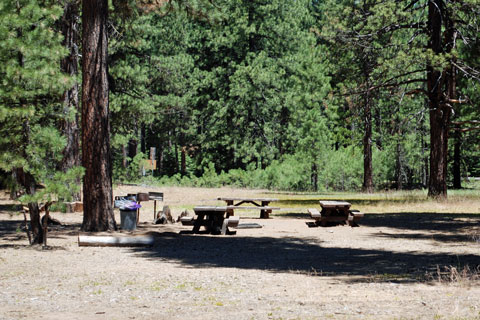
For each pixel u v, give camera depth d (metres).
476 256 11.98
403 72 30.34
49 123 15.10
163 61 44.44
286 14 58.75
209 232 17.53
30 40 14.23
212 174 50.09
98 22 16.78
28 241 15.20
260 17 58.00
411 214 23.58
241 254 13.04
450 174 57.38
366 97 33.22
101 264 11.41
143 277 9.79
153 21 53.22
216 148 61.66
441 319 6.25
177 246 14.43
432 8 30.45
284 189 48.88
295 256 12.66
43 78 14.01
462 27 31.05
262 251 13.53
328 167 48.97
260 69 54.38
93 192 16.50
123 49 39.09
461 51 30.38
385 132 49.88
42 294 8.30
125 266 11.15
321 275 9.93
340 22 31.50
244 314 6.80
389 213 24.30
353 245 14.55
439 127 30.45
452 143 47.72
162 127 57.28
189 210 26.03
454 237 15.84
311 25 65.00
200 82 57.81
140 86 40.25
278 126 55.97
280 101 55.41
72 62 25.69
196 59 59.50
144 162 47.81
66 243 14.67
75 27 25.94
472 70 29.67
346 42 30.92
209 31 56.66
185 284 9.06
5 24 14.05
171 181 50.22
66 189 13.67
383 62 30.05
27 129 14.02
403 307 7.01
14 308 7.32
